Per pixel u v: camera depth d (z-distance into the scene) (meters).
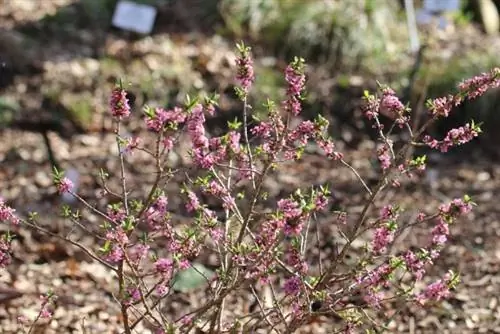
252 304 4.49
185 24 10.43
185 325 3.07
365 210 3.11
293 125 7.79
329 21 9.48
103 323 4.39
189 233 2.99
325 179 6.81
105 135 7.95
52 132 7.94
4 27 10.46
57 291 4.71
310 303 3.05
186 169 3.04
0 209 3.00
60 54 9.55
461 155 7.87
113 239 2.82
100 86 8.70
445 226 3.02
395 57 9.23
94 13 10.76
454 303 4.79
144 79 8.67
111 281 4.89
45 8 11.59
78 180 6.43
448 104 3.05
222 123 8.00
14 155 7.25
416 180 6.77
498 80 3.00
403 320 4.54
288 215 2.69
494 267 5.28
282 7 10.00
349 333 3.18
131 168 7.02
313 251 5.20
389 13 10.16
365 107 3.20
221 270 3.14
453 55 9.24
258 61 9.27
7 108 8.09
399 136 7.93
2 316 4.38
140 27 8.91
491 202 6.52
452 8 7.88
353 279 3.17
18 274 4.87
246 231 3.28
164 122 2.78
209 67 9.05
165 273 2.95
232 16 10.24
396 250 5.36
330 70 9.12
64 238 3.02
